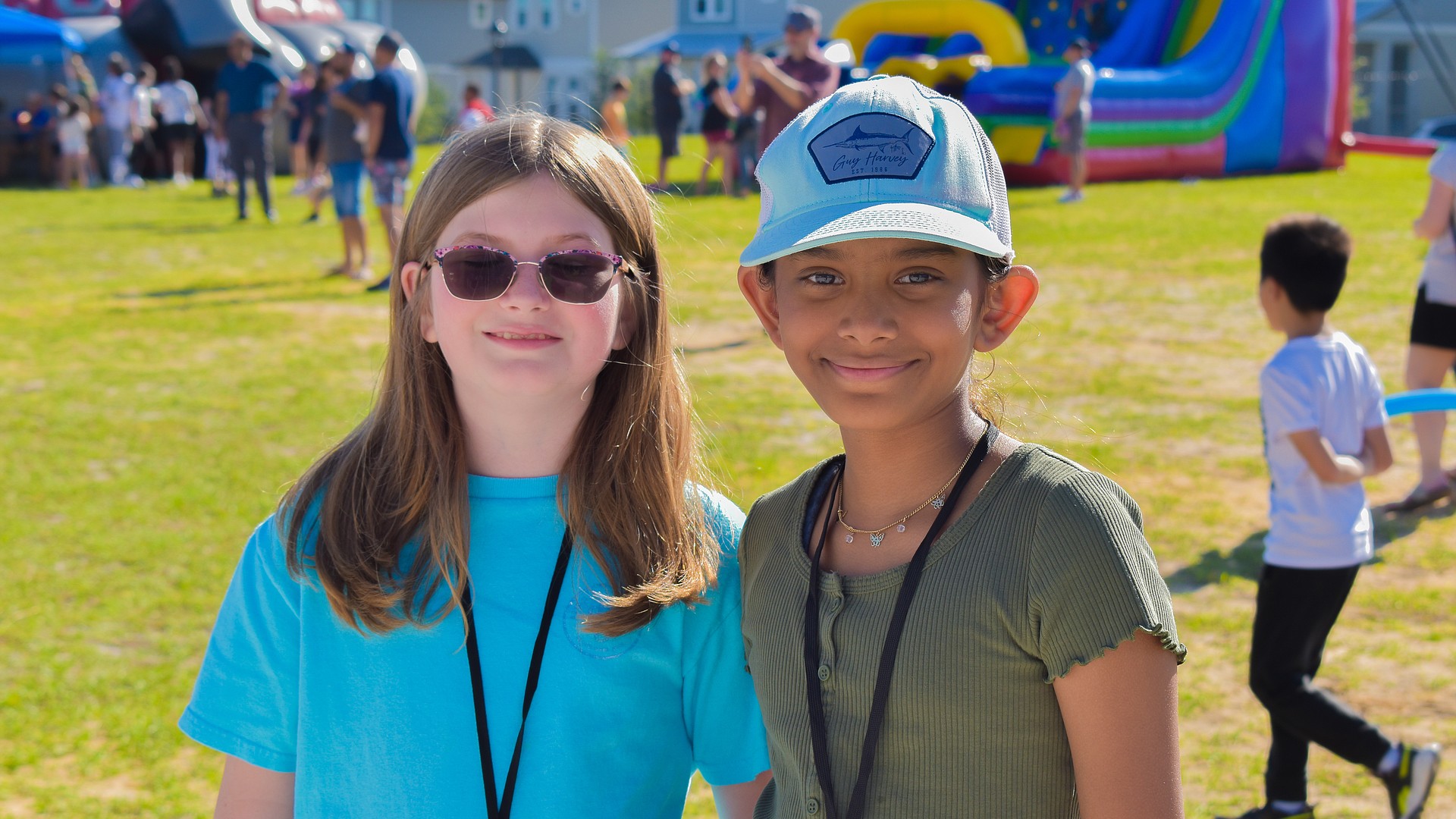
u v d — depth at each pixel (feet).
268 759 5.53
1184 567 15.96
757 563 5.45
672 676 5.70
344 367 27.53
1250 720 12.37
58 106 74.84
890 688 4.63
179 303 35.17
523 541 5.63
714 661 5.82
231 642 5.57
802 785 4.93
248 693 5.52
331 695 5.40
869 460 4.98
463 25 153.48
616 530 5.64
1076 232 45.44
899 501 4.95
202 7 83.56
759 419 22.76
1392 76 107.65
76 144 75.46
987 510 4.67
